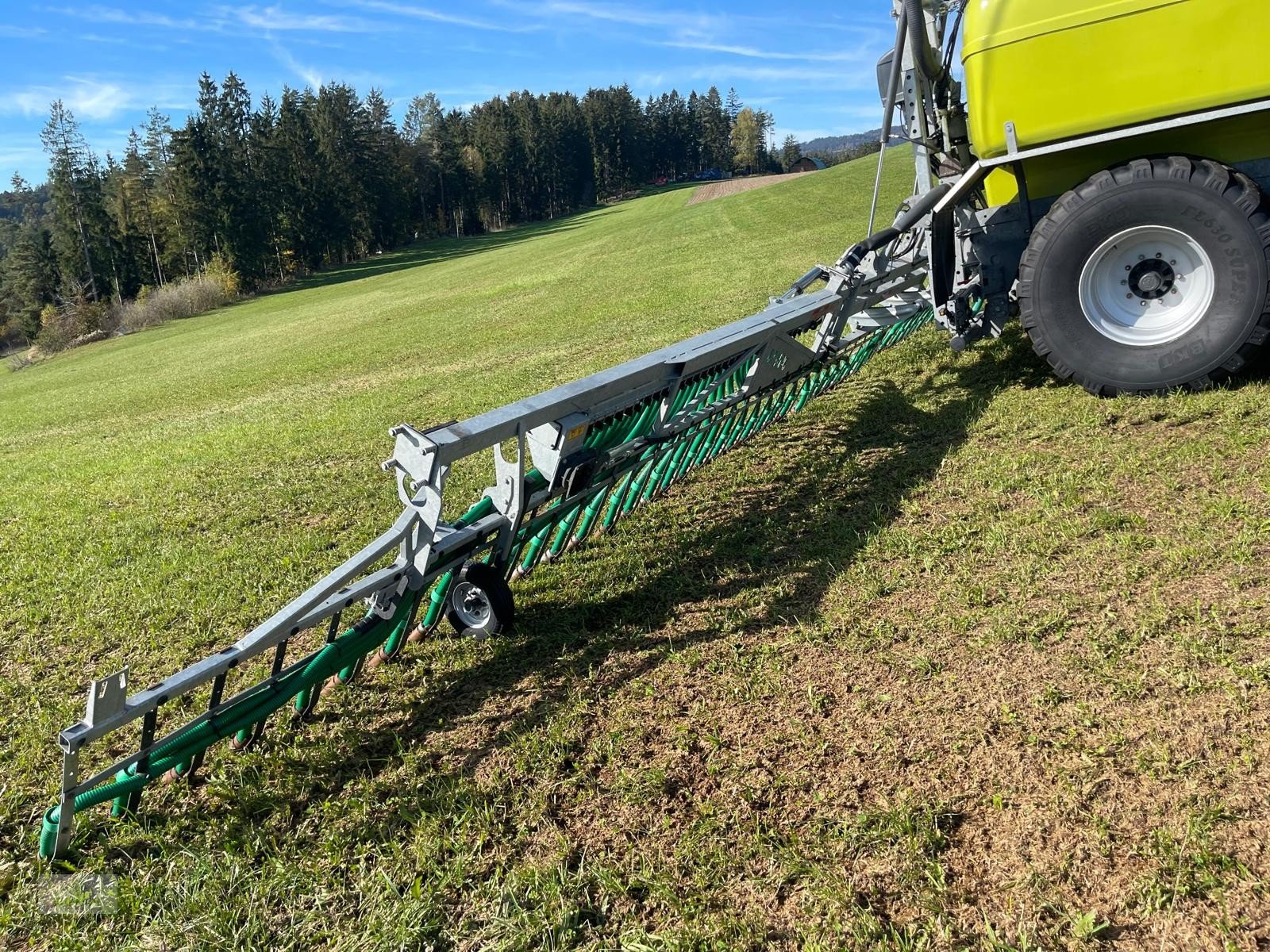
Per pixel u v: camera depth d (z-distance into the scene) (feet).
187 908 7.84
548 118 364.38
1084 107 15.38
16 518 23.09
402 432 10.61
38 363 149.38
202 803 9.54
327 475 23.16
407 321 74.02
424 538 10.75
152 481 25.22
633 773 8.96
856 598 11.70
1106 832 7.28
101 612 15.19
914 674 9.84
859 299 18.31
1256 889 6.55
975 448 16.08
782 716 9.55
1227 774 7.63
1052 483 13.80
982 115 16.24
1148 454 14.07
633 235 120.57
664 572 13.67
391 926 7.32
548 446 12.05
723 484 17.10
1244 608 9.75
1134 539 11.61
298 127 250.57
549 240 174.40
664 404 13.91
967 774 8.21
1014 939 6.55
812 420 20.02
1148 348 15.93
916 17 17.69
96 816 9.37
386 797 9.26
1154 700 8.66
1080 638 9.87
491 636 12.28
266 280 236.02
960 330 18.43
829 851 7.61
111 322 180.86
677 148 459.73
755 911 7.13
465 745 9.96
